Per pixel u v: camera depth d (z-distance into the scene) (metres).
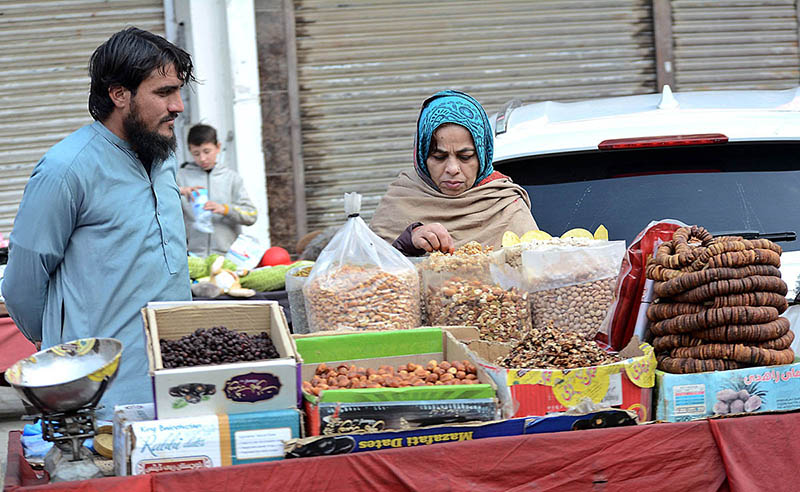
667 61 9.64
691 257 2.67
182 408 2.37
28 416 2.56
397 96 9.39
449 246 3.34
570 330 3.05
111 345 2.52
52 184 3.08
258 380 2.39
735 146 4.18
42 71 9.16
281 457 2.38
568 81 9.60
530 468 2.43
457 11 9.41
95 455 2.73
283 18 9.08
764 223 4.02
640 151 4.22
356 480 2.35
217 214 7.17
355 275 3.05
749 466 2.54
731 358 2.61
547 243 3.15
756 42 9.73
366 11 9.27
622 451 2.48
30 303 3.19
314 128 9.29
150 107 3.12
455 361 2.71
